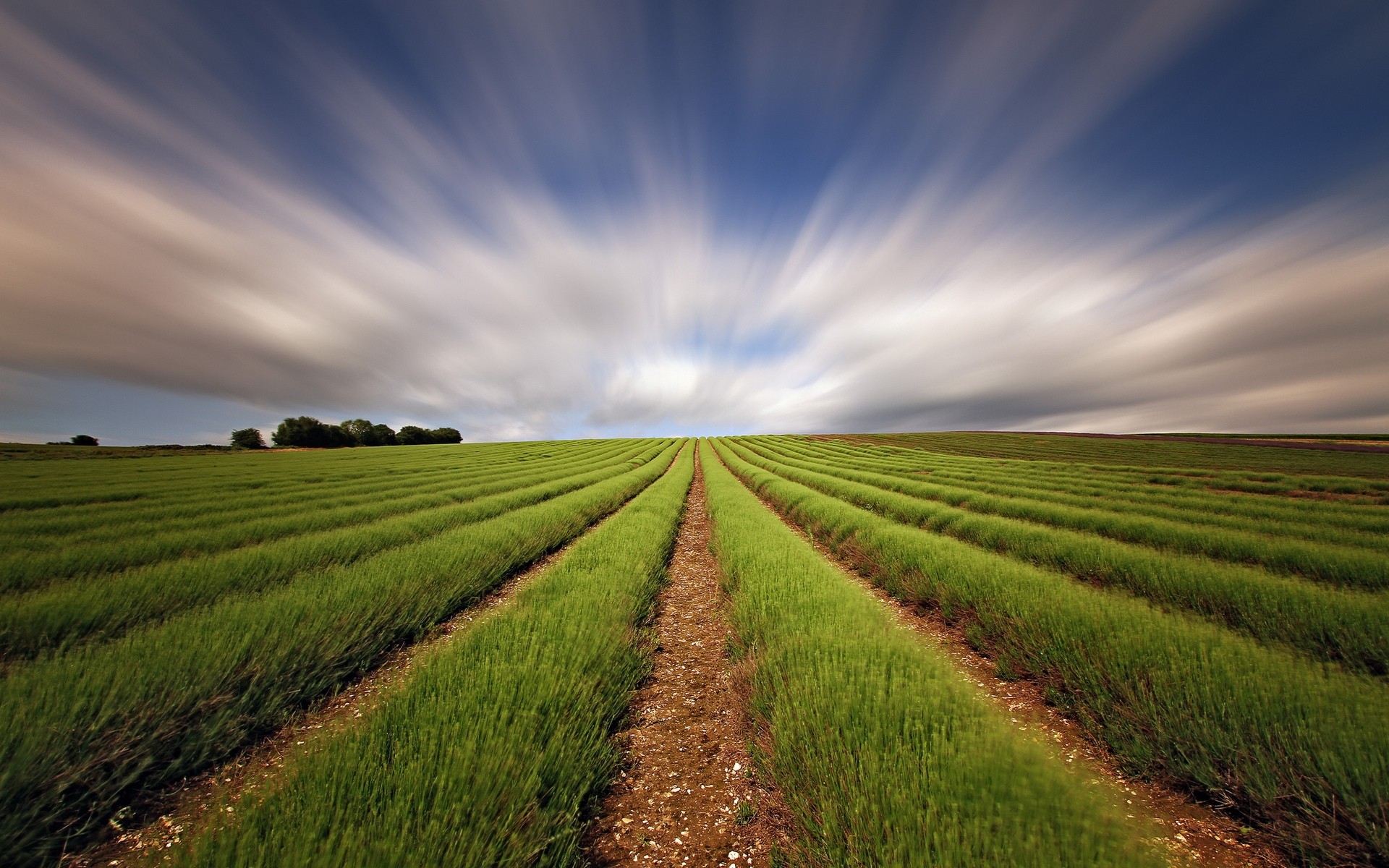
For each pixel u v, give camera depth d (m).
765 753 3.24
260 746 3.54
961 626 6.27
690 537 13.07
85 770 2.69
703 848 2.68
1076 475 27.20
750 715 3.81
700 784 3.27
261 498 16.61
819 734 2.78
